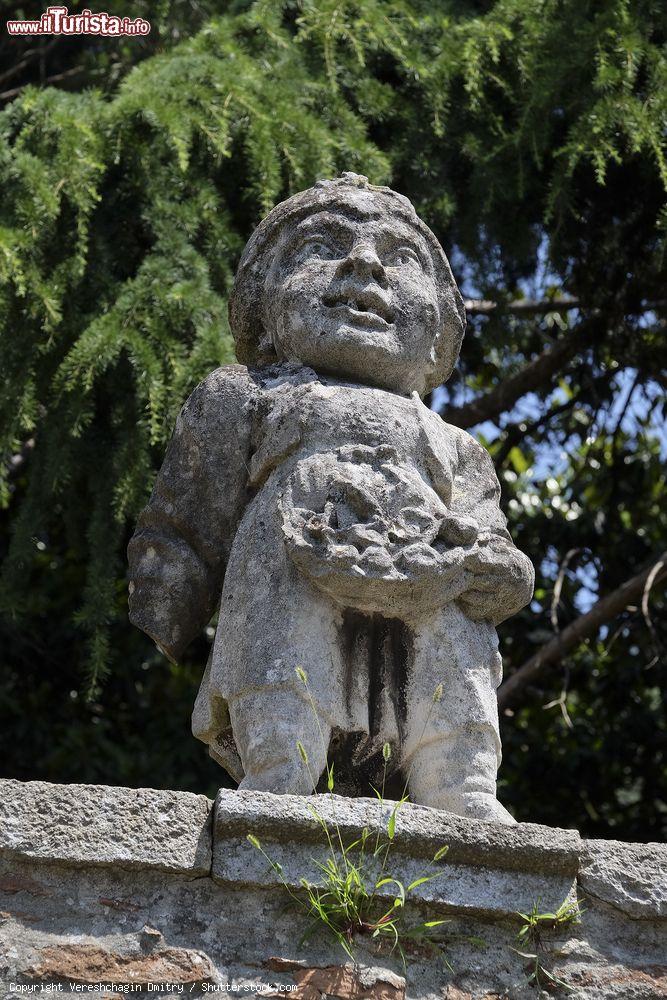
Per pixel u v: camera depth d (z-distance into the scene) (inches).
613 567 319.6
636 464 318.7
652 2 245.8
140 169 233.0
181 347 217.3
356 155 239.9
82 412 218.7
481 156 247.9
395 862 113.0
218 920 110.3
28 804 110.1
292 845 112.4
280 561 126.2
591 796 318.7
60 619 302.2
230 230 234.7
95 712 304.5
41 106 232.8
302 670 121.0
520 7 250.2
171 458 137.6
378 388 137.9
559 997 112.0
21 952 106.2
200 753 293.7
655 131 231.8
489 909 113.0
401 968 110.9
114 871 110.7
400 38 246.8
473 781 122.0
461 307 147.2
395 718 124.4
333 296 138.0
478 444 142.2
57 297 220.4
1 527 298.8
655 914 115.3
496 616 130.3
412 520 126.5
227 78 236.8
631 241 272.1
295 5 253.6
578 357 309.4
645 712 319.3
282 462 131.6
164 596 135.1
